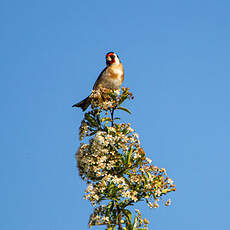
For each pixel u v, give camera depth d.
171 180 9.94
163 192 9.75
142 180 9.80
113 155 10.23
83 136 10.99
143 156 10.29
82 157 10.38
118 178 9.69
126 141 10.11
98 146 10.17
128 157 10.23
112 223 9.71
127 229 9.62
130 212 9.72
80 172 10.39
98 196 9.67
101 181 9.69
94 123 11.02
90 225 9.59
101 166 9.91
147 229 9.61
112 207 9.72
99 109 10.96
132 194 9.43
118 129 10.51
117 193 9.84
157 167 10.08
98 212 9.74
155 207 9.55
